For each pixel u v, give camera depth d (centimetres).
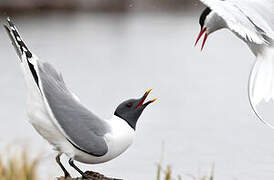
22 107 1730
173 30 4091
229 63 2794
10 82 2147
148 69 2566
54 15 4625
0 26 3750
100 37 3638
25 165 993
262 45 961
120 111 915
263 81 966
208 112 1716
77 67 2550
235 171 1152
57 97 861
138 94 1992
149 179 1104
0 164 1002
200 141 1369
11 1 4306
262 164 1195
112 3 5109
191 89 2103
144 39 3634
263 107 1791
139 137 1390
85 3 4931
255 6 888
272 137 1433
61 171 1099
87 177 891
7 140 1261
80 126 870
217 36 3988
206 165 1184
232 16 761
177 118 1623
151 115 1655
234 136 1433
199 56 3022
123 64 2691
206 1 756
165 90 2072
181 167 1170
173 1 5566
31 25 3994
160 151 1278
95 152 878
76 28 3997
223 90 2102
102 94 1973
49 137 880
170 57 2962
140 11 5306
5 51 2936
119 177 1111
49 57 2778
